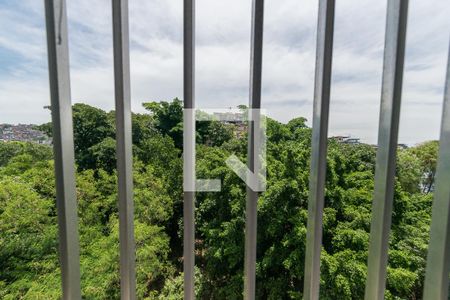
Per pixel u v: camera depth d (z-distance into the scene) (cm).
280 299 528
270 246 561
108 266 545
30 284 516
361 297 493
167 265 548
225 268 556
